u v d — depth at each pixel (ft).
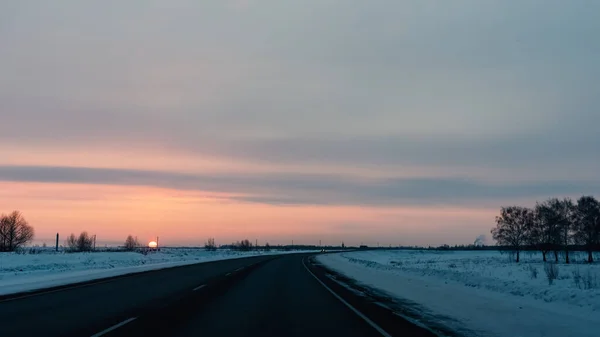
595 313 41.96
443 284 76.43
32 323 39.42
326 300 58.03
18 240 259.19
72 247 335.06
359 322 41.11
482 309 47.65
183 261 191.01
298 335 35.29
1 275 89.51
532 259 236.84
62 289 67.92
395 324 40.04
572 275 92.17
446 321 41.32
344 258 244.83
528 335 34.55
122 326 38.24
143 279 90.02
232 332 36.27
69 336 33.99
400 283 82.38
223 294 64.39
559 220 219.20
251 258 234.58
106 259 170.81
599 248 224.53
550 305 48.39
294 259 220.84
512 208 235.61
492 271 117.91
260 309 49.49
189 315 44.73
